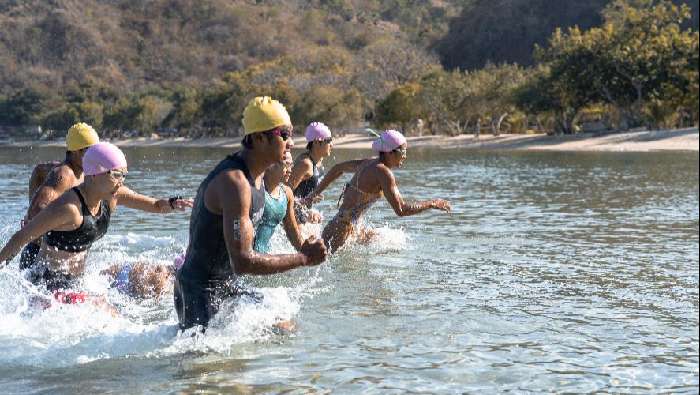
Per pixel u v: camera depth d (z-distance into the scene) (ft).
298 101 282.56
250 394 13.43
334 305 19.48
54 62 526.16
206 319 16.30
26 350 15.76
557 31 225.56
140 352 15.66
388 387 13.88
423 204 27.53
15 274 18.81
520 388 13.91
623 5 248.73
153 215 36.40
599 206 44.37
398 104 256.73
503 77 244.01
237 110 310.86
